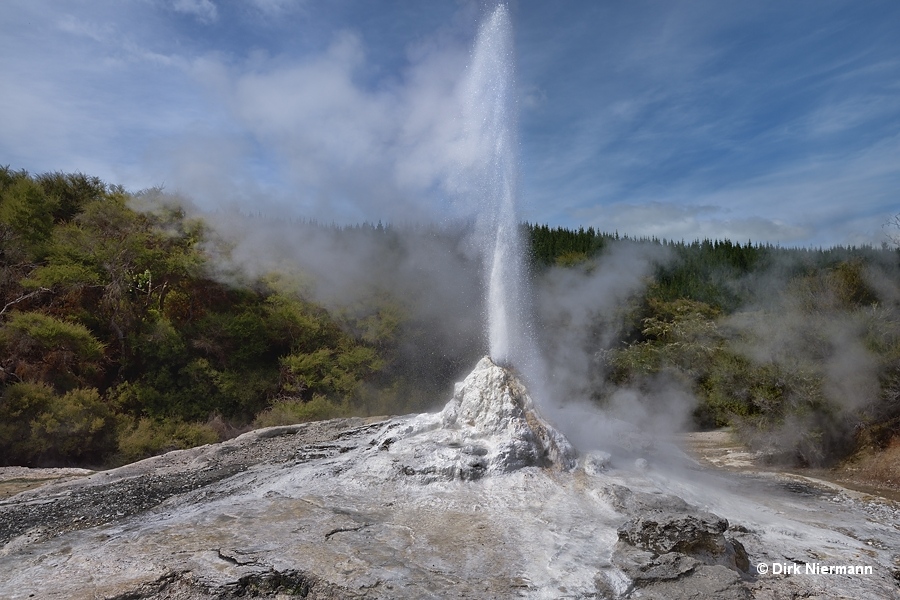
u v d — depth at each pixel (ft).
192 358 67.36
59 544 18.74
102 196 78.64
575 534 18.33
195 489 25.71
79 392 51.60
